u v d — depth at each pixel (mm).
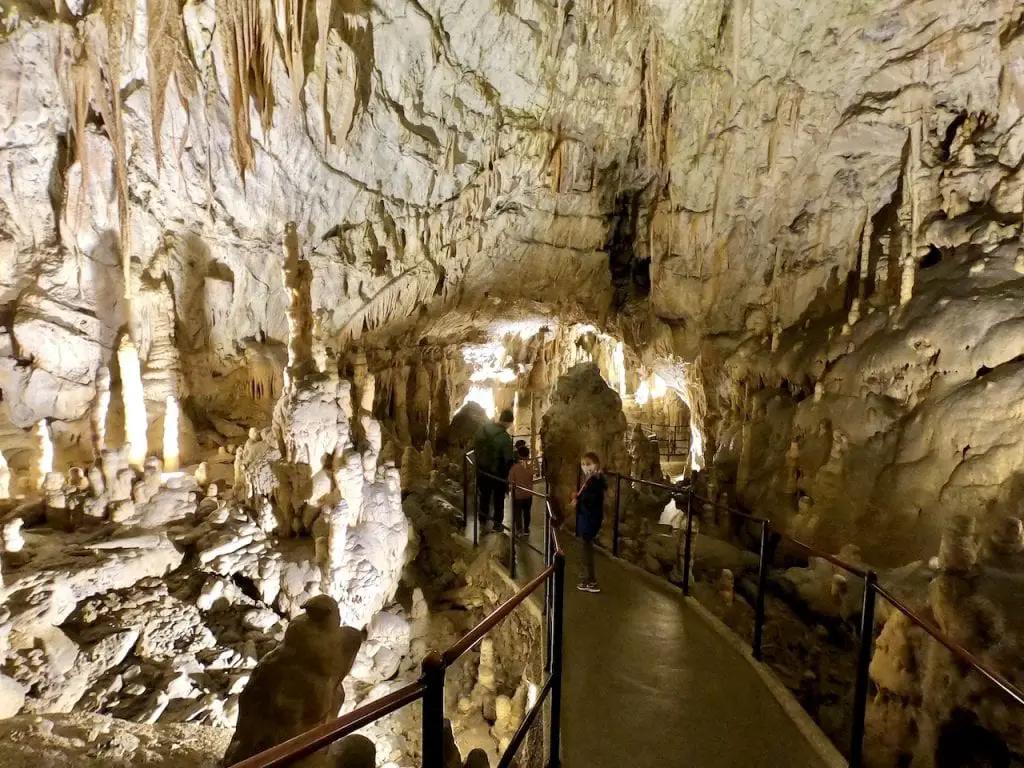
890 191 9383
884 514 7090
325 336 9258
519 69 8398
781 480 8688
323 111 7324
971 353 7090
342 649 2846
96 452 6016
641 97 9562
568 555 6715
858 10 8086
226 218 8297
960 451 6750
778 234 10359
